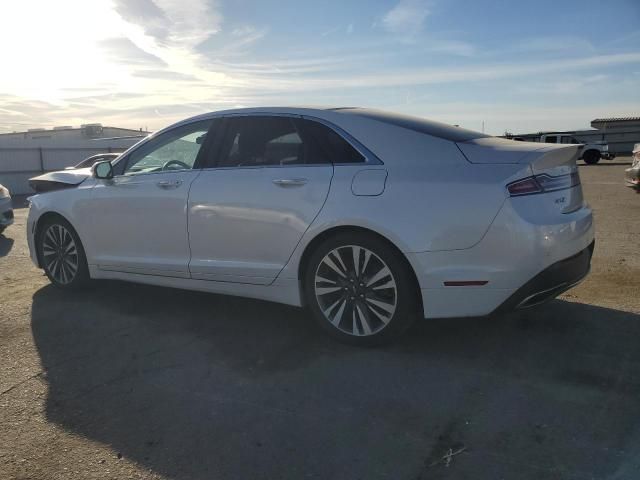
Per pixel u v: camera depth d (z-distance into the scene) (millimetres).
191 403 3193
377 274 3721
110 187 4922
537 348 3807
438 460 2590
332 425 2920
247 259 4199
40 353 3939
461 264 3471
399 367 3574
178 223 4480
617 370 3438
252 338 4145
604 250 6961
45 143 25406
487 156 3551
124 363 3750
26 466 2641
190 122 4676
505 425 2861
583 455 2586
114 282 5805
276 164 4117
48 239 5461
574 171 3904
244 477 2516
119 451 2748
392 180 3646
